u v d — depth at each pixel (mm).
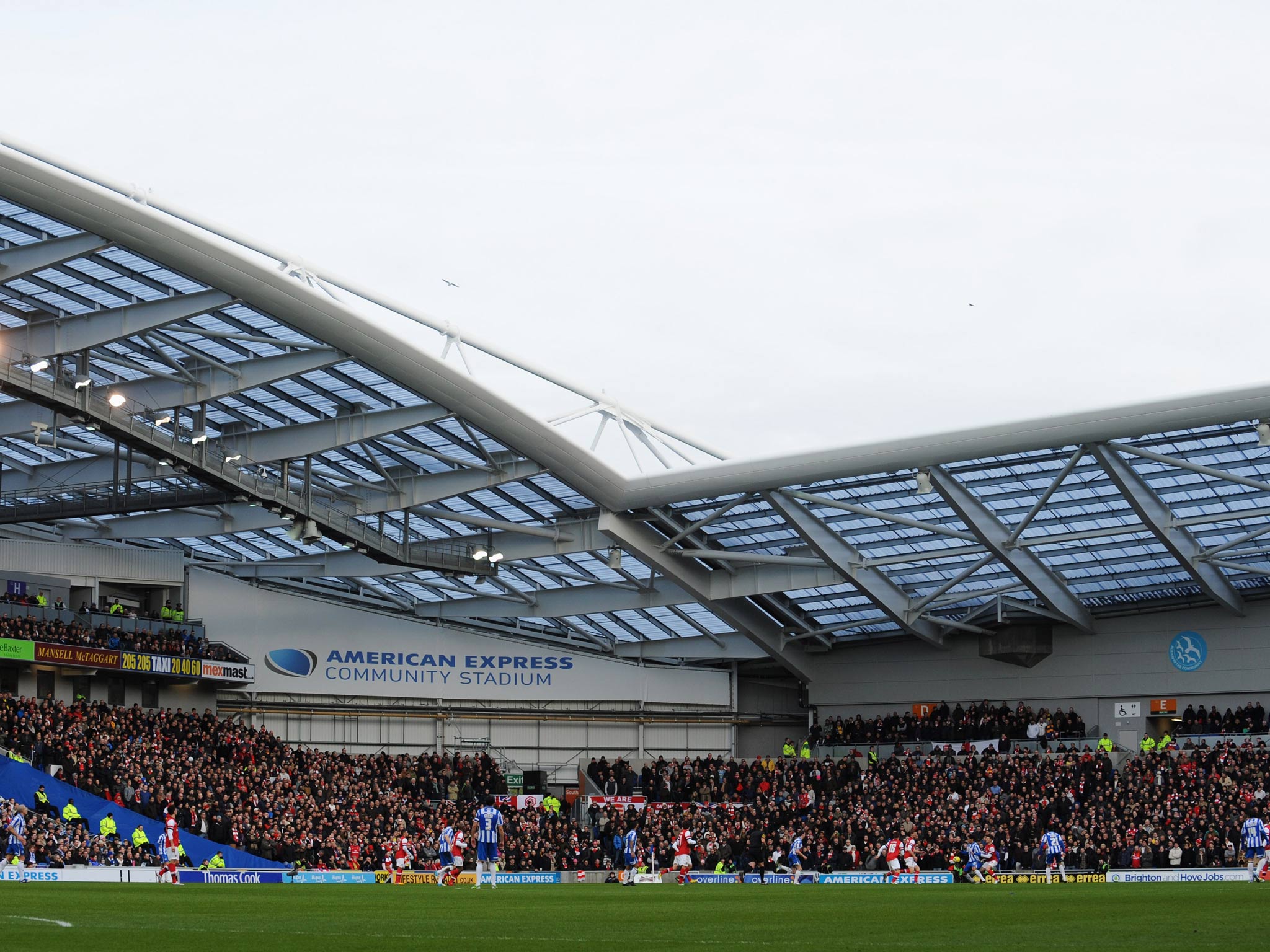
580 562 66562
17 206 41188
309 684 70625
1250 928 18141
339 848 53938
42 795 48688
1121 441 49250
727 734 76250
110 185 43375
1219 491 53844
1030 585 61281
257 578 70562
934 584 65062
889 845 51375
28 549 65875
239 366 50062
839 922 20891
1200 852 49875
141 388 51750
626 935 17438
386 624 72625
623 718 74938
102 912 21922
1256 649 64438
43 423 52719
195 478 52375
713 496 55562
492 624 74312
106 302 46656
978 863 50094
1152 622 66812
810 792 63562
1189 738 63156
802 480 53344
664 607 69938
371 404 52875
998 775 61188
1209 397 45656
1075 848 51969
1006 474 52969
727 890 40781
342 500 59562
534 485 59281
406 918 22109
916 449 50625
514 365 54594
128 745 57125
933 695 71250
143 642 63344
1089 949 14719
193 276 43562
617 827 60906
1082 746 65438
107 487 57375
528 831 60344
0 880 41656
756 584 63594
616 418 57188
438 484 58312
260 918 21359
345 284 49344
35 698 61938
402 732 72562
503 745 73562
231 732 63750
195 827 52656
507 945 15219
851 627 70688
